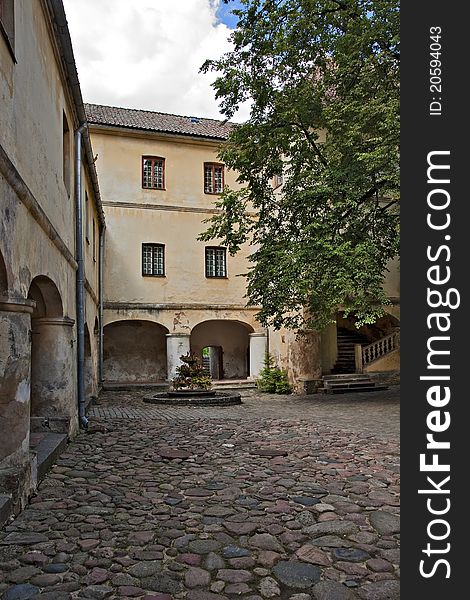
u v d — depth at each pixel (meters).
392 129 12.50
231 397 16.70
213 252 23.50
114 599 3.50
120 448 8.77
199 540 4.55
